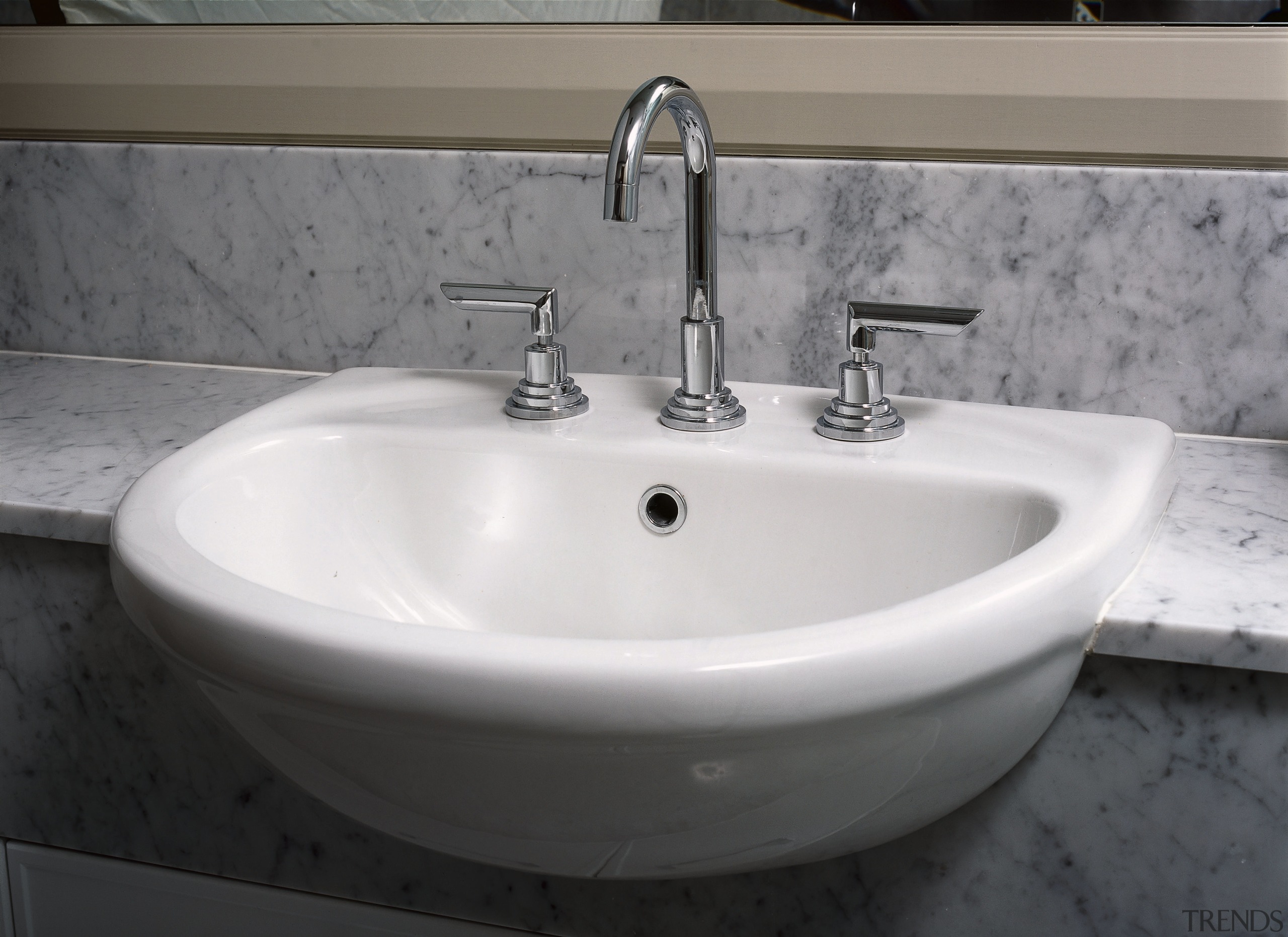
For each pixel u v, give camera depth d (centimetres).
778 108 86
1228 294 82
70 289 106
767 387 87
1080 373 86
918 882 67
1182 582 61
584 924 75
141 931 86
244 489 76
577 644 47
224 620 51
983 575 54
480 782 50
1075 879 64
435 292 97
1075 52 80
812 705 46
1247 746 58
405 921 79
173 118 99
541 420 81
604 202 66
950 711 50
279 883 81
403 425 81
